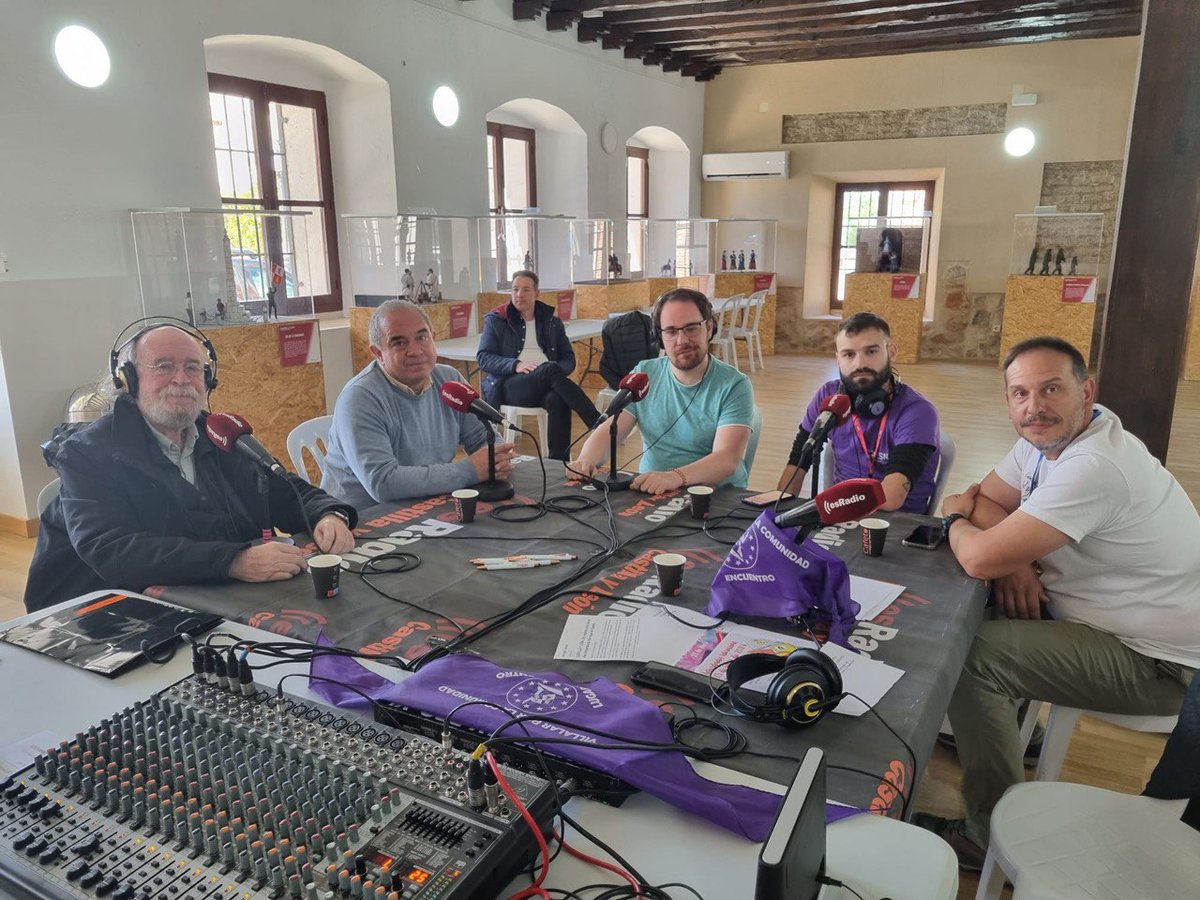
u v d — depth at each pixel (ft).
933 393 23.48
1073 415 5.45
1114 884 3.77
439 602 4.79
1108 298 9.82
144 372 5.56
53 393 12.27
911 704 3.65
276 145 17.83
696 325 7.73
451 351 17.03
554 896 2.55
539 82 22.84
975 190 28.27
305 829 2.51
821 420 5.18
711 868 2.67
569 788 2.98
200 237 14.37
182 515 5.74
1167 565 5.32
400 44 18.35
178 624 4.37
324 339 16.72
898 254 28.66
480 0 20.44
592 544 5.75
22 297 11.75
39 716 3.52
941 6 22.77
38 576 5.69
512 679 3.54
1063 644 5.43
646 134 29.68
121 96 13.23
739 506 6.65
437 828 2.55
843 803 2.99
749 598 4.46
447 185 20.15
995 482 6.47
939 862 2.70
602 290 23.73
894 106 28.78
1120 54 25.72
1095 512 5.18
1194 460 15.97
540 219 22.11
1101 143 26.43
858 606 4.52
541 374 15.12
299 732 3.09
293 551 5.32
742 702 3.51
